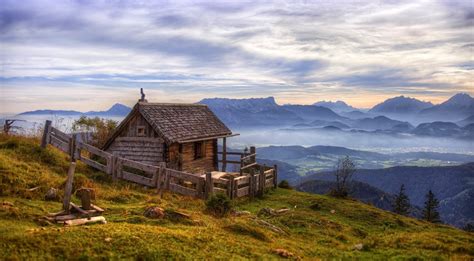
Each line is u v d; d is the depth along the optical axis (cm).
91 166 2856
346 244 1755
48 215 1445
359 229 2150
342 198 3209
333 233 1955
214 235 1438
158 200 2089
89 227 1300
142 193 2358
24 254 1040
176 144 3209
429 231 2417
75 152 2800
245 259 1229
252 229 1608
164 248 1195
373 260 1421
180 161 3186
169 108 3475
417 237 1834
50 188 1883
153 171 2534
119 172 2628
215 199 1988
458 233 2436
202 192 2417
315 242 1722
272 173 3384
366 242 1697
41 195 1811
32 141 2983
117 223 1437
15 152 2567
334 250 1566
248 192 2788
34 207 1565
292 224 2027
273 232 1725
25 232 1190
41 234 1170
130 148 3195
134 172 2978
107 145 3275
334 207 2711
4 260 991
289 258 1323
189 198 2381
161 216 1612
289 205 2702
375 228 2311
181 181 2964
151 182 2538
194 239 1333
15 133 3231
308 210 2572
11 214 1391
